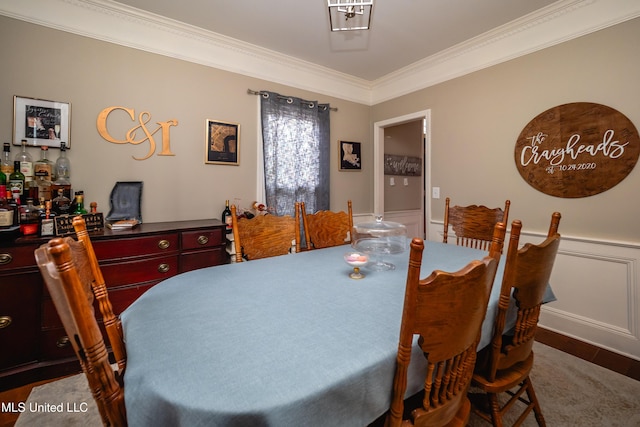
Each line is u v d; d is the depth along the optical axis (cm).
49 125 195
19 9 185
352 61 308
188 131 248
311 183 315
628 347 189
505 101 248
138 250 190
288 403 54
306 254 173
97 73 210
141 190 228
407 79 329
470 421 140
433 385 76
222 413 51
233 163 271
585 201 206
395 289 113
